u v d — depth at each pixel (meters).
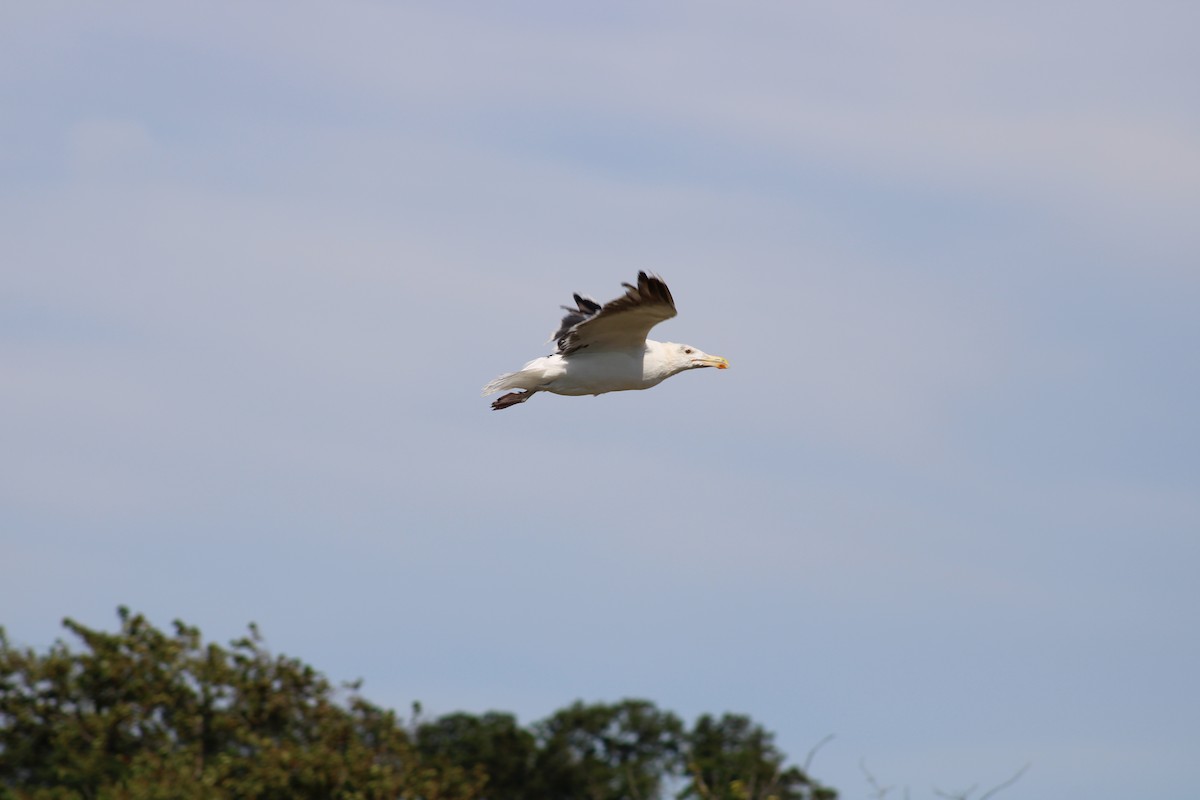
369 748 21.36
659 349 19.62
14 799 19.30
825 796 22.14
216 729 21.16
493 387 18.97
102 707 21.28
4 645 21.25
